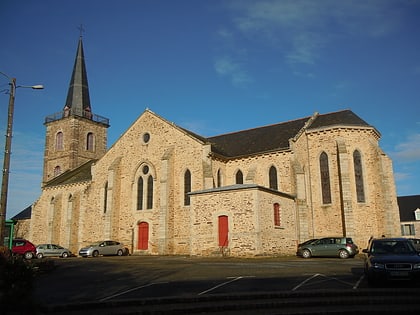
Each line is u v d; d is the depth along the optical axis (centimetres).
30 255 3097
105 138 5472
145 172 3484
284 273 1599
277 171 3114
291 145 3056
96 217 3741
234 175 3319
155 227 3309
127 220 3488
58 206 4347
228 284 1352
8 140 1938
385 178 3019
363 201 3028
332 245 2508
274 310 1062
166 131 3403
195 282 1413
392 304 1098
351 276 1489
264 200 2641
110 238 3431
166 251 3055
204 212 2775
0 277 963
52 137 5278
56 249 3562
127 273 1741
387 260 1262
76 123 5112
